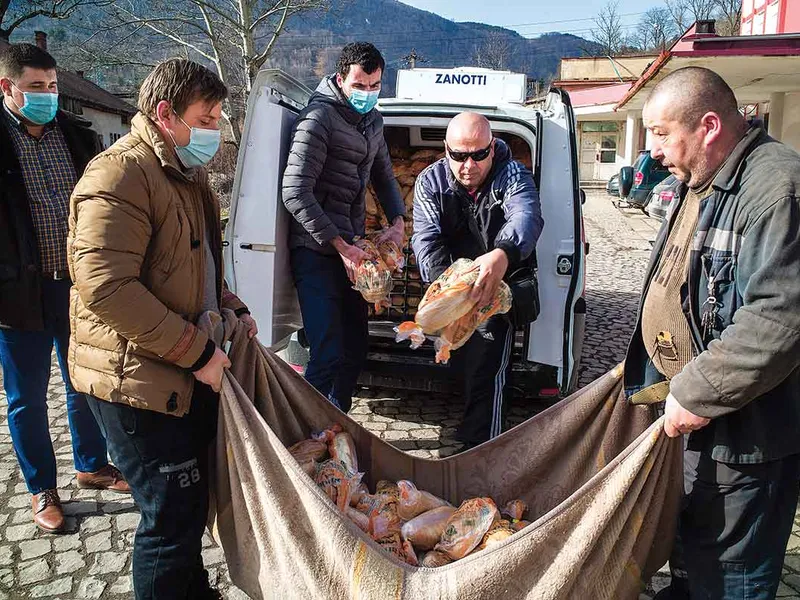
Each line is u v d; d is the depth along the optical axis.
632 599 2.10
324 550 2.00
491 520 2.34
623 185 18.47
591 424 2.53
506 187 3.27
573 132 3.80
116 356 2.08
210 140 2.12
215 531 2.48
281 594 2.10
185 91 2.02
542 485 2.64
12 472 3.71
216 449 2.30
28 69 2.84
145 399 2.09
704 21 9.45
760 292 1.80
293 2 23.30
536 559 1.90
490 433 3.50
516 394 4.10
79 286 1.94
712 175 2.01
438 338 2.83
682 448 2.08
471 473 2.73
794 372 1.98
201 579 2.58
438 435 4.29
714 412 1.87
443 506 2.56
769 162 1.87
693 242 2.04
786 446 1.97
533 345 3.76
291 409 2.65
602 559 1.94
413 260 4.59
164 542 2.26
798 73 10.74
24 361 3.05
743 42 9.12
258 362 2.53
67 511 3.33
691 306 2.06
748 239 1.86
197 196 2.25
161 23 24.11
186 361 2.07
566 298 3.71
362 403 4.77
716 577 2.12
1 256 2.89
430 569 1.94
